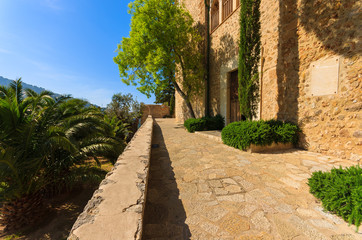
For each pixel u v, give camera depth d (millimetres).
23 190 4645
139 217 1462
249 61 6441
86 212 1521
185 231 1751
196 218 1962
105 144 5438
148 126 8836
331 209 1933
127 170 2596
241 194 2496
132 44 10578
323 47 4059
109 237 1221
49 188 5883
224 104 9406
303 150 4566
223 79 9453
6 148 3930
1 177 3795
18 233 4676
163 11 10023
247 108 6555
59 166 5195
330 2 3852
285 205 2176
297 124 4820
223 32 9383
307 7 4387
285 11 5020
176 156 4625
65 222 5047
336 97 3842
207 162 4023
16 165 4004
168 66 10453
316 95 4266
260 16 6125
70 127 5227
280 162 3805
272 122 5098
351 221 1709
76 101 6227
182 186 2814
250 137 4637
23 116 4801
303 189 2574
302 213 1997
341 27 3686
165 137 7836
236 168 3566
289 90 5023
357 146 3488
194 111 13391
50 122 5402
